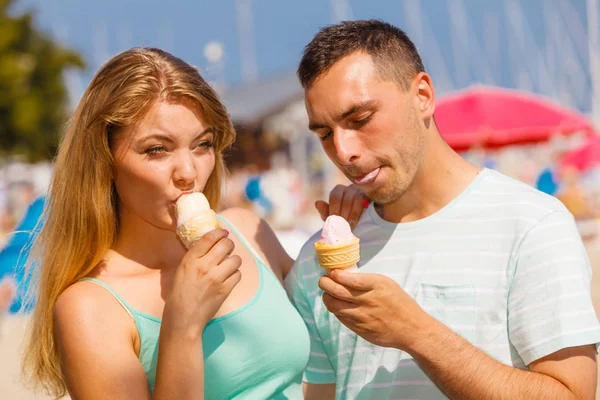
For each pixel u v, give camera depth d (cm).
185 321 265
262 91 3850
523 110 1594
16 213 1934
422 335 268
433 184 308
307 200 2836
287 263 355
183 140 282
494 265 290
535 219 285
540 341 271
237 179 2728
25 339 314
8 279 877
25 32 3762
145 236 303
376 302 268
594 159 1994
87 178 288
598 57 3922
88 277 293
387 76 292
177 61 292
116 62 285
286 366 309
